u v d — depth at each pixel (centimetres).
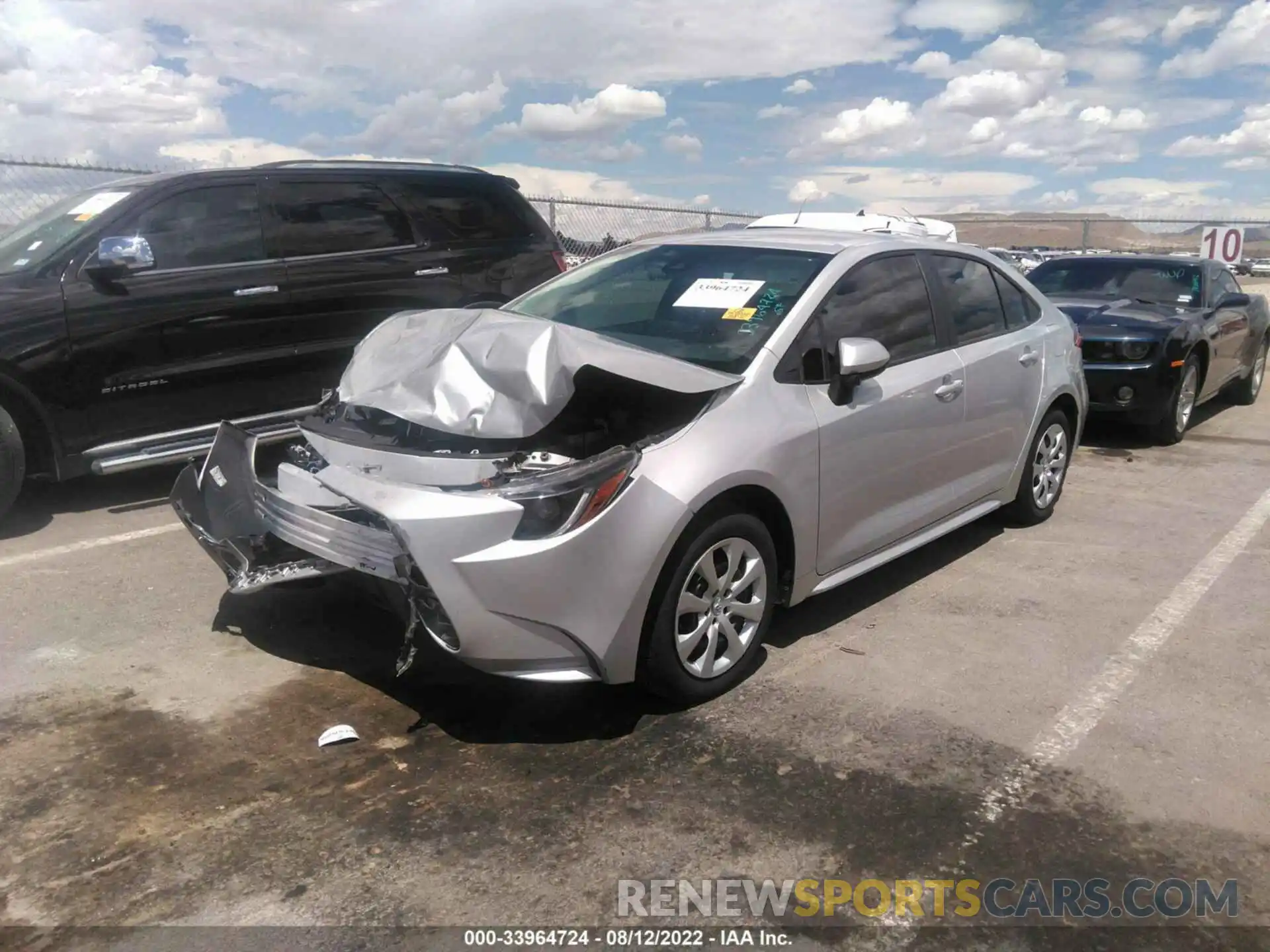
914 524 464
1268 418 984
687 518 335
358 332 663
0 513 540
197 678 381
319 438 379
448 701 368
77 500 612
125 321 568
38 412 547
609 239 1356
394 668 392
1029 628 446
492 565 307
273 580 361
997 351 514
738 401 368
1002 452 528
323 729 346
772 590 386
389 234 681
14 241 603
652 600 340
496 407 340
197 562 505
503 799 308
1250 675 403
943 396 463
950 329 489
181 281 589
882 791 316
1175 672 404
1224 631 445
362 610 442
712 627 363
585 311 456
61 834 286
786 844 289
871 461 420
